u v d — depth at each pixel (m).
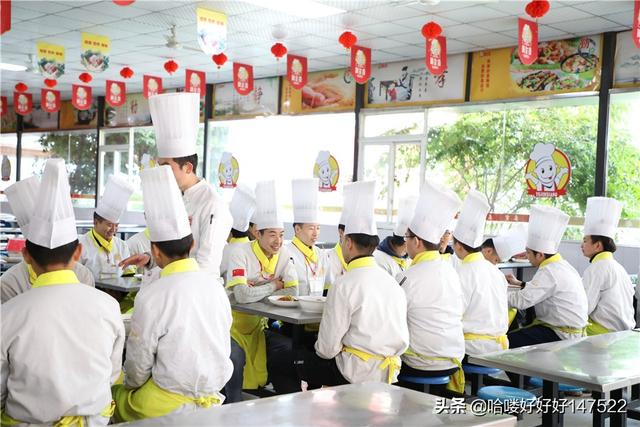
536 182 7.80
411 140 9.13
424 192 3.56
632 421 4.29
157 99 2.99
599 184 7.31
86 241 4.64
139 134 12.91
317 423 1.67
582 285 4.47
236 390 3.53
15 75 11.37
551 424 2.84
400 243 4.76
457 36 7.58
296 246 4.43
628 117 7.20
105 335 2.08
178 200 2.45
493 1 6.21
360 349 3.09
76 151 14.08
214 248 2.97
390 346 3.09
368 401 1.88
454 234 4.00
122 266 3.27
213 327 2.40
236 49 8.80
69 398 1.97
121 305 4.23
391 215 9.46
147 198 2.44
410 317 3.49
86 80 9.97
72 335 2.00
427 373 3.49
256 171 11.12
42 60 8.62
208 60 9.60
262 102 10.93
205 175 11.81
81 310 2.04
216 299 2.43
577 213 7.60
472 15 6.71
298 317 3.34
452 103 8.52
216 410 1.78
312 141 10.33
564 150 7.72
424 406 1.85
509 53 8.01
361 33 7.68
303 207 4.41
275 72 10.38
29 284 2.83
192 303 2.36
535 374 2.48
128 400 2.39
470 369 3.90
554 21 6.80
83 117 13.88
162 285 2.37
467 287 3.86
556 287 4.36
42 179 2.10
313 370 3.42
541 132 7.95
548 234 4.39
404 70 9.07
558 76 7.61
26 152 15.04
